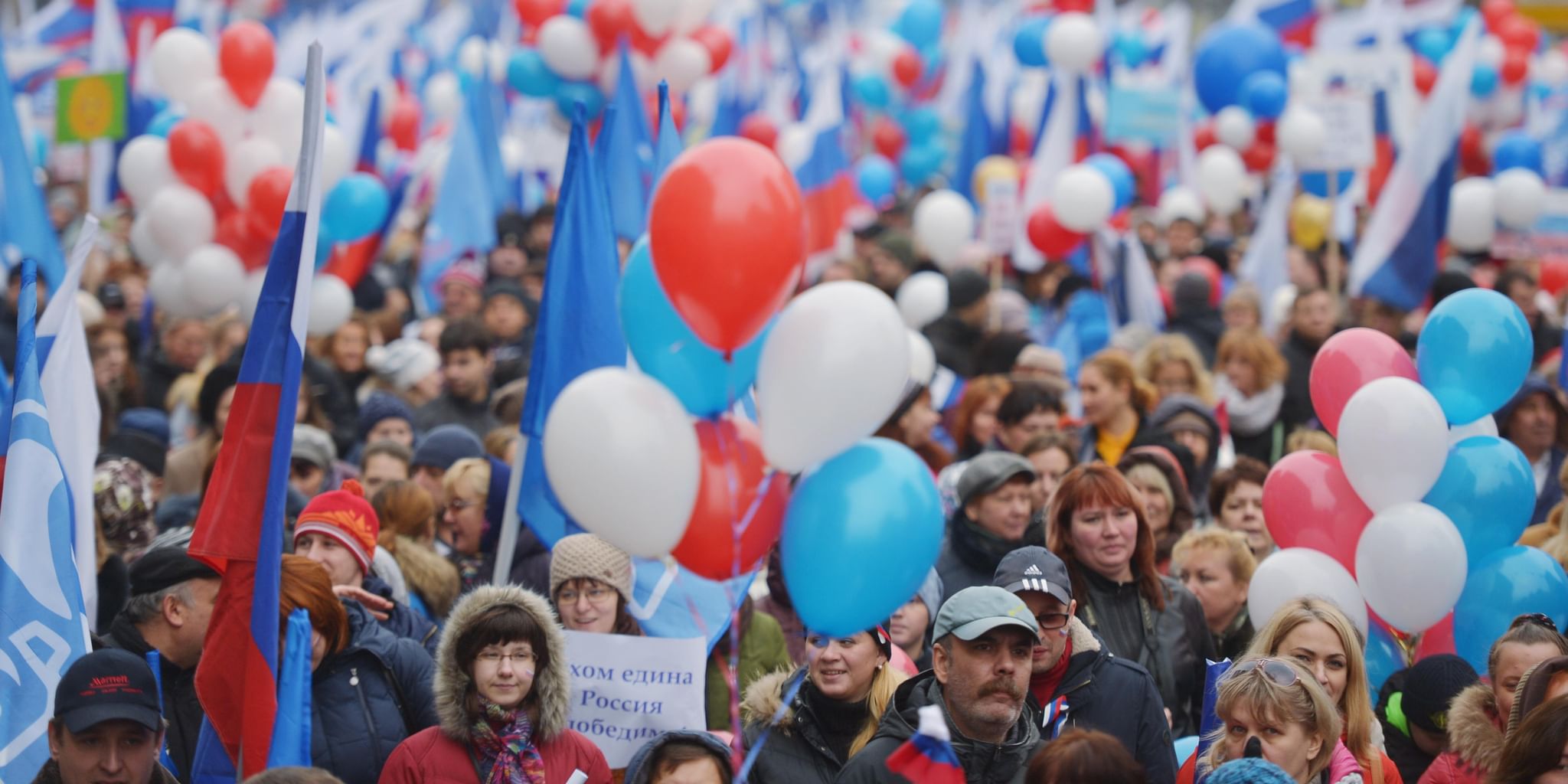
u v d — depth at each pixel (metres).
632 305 6.75
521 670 7.27
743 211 6.09
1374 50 29.20
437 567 9.98
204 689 7.39
